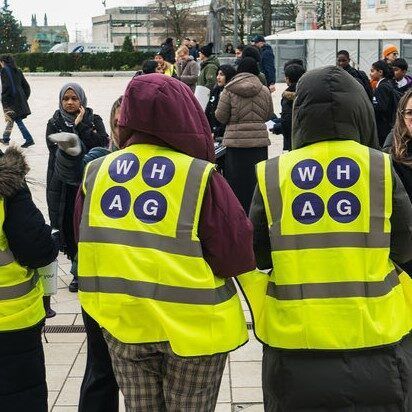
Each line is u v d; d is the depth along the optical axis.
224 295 2.80
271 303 2.90
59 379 4.53
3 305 3.23
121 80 35.19
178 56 14.14
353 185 2.82
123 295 2.69
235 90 8.07
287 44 25.89
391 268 2.91
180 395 2.79
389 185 2.82
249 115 8.10
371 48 24.95
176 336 2.66
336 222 2.80
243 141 8.12
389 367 2.75
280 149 14.31
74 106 5.73
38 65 41.78
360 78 10.54
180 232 2.71
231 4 48.47
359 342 2.75
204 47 11.89
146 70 10.59
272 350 2.86
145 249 2.70
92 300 2.79
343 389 2.72
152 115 2.78
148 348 2.74
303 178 2.86
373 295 2.78
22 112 15.00
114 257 2.72
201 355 2.69
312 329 2.76
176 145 2.81
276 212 2.87
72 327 5.44
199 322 2.70
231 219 2.74
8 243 3.20
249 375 4.57
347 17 61.22
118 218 2.76
